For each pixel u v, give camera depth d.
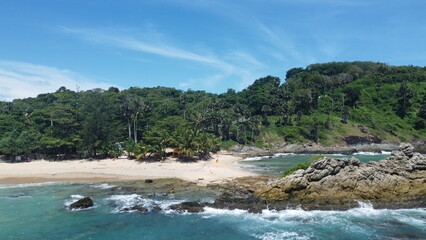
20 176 68.12
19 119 111.44
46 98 154.38
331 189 45.50
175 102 166.38
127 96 149.00
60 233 35.06
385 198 44.28
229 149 126.94
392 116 159.88
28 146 84.75
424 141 140.75
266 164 90.50
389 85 184.75
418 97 169.38
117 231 35.69
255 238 33.50
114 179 65.12
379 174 46.53
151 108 124.25
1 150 82.94
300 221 38.28
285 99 175.25
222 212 42.06
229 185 57.34
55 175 68.94
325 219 38.78
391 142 140.25
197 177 65.56
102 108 99.75
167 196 50.22
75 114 102.81
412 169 47.38
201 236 34.22
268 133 144.38
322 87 193.88
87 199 45.03
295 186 45.94
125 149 89.94
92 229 36.28
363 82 192.88
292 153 122.00
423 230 35.00
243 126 140.50
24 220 39.16
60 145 86.12
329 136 142.25
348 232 34.69
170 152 95.88
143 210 42.53
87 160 84.62
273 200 45.25
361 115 157.25
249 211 41.91
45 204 46.06
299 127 145.12
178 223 38.19
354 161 48.16
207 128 131.00
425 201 42.91
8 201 47.69
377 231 34.88
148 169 73.69
